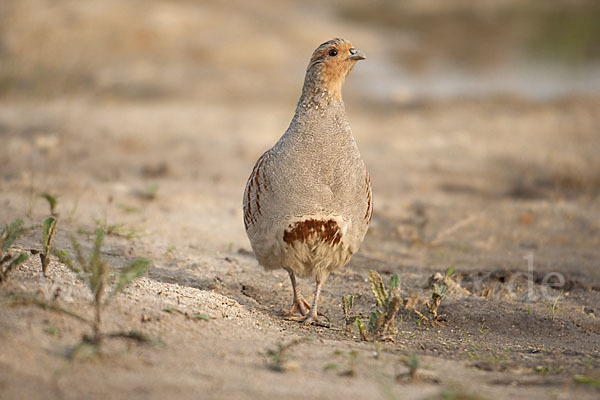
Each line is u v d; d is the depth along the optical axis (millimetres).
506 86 29703
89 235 10812
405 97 27562
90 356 5371
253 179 8398
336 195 8031
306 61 36156
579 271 11320
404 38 44812
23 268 7508
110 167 16297
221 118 22844
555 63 35844
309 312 8672
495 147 19812
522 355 7395
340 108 8172
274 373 5738
